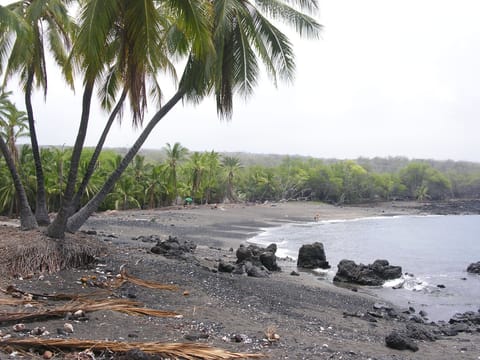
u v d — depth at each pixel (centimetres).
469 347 1042
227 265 1750
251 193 10188
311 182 11081
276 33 1597
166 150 7050
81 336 750
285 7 1563
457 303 1745
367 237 4525
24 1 1574
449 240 4553
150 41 1170
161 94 1745
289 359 752
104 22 1138
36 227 1457
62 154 5222
